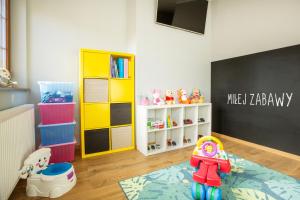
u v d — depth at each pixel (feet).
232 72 9.73
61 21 7.94
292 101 7.17
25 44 7.14
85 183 5.47
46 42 7.68
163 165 6.79
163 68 9.30
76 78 8.32
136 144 8.71
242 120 9.23
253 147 8.66
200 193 4.49
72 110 7.00
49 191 4.79
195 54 10.48
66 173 5.06
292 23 7.69
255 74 8.56
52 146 6.65
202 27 10.50
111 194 4.93
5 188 3.97
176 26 9.46
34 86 7.52
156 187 5.25
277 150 7.76
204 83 10.92
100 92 7.77
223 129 10.33
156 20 8.75
